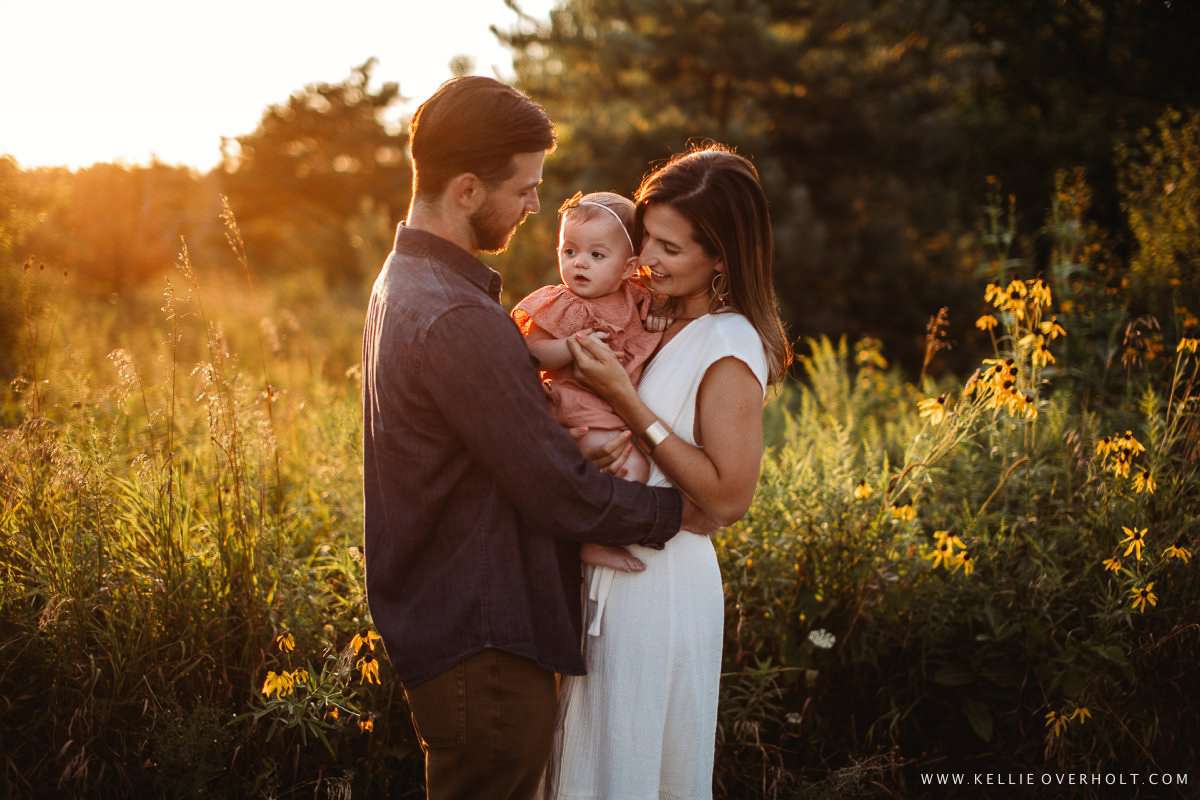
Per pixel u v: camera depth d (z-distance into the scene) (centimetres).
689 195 196
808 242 1216
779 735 278
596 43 1348
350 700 247
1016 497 298
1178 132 538
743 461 192
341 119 2669
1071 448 297
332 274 1744
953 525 302
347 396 421
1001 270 480
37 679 237
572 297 205
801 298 1227
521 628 183
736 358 193
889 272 1302
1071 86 1342
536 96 1414
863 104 1388
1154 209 503
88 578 242
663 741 202
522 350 179
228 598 252
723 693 266
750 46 1298
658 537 187
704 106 1374
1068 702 256
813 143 1409
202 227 1639
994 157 1329
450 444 181
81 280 859
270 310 941
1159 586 268
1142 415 339
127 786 233
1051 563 267
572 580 195
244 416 299
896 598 273
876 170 1452
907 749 284
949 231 1380
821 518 283
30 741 233
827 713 281
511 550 184
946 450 278
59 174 673
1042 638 262
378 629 190
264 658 245
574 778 203
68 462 254
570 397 196
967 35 1373
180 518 261
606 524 180
